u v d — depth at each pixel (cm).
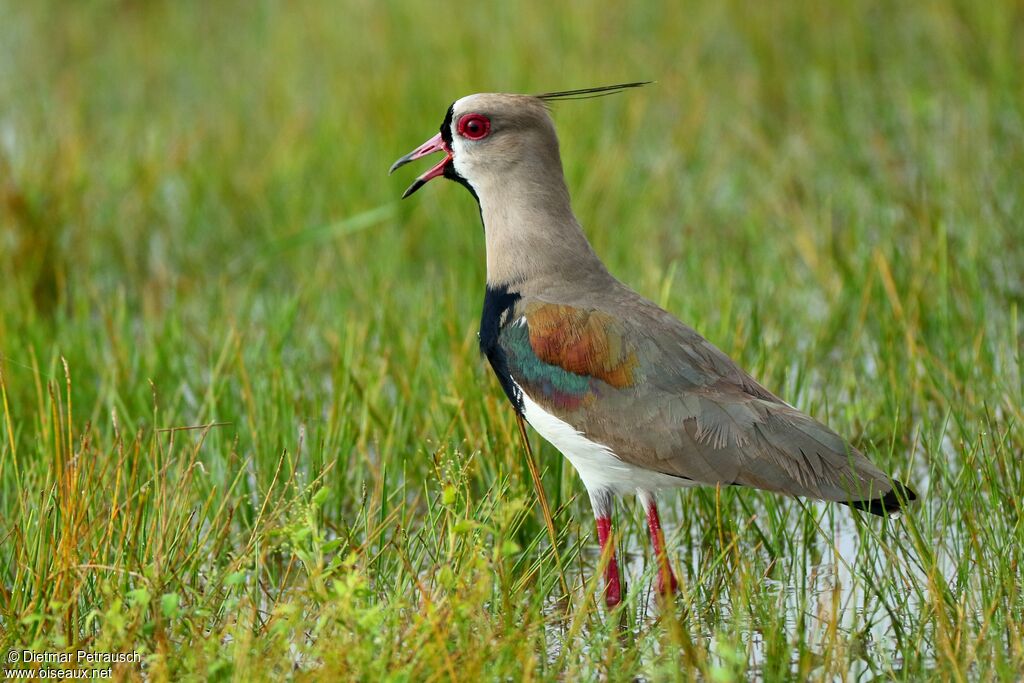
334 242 1691
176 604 841
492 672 842
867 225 1652
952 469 1155
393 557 1038
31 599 938
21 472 1092
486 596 919
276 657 845
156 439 1071
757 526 1093
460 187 1712
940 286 1381
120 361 1295
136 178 1820
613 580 1020
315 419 1212
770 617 918
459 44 2156
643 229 1677
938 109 1934
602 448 1005
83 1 2688
